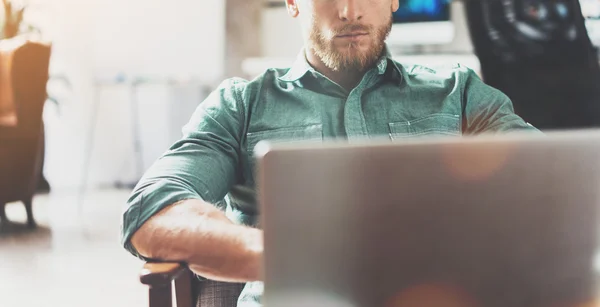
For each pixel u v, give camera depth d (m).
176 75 5.37
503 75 2.63
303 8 1.24
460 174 0.54
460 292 0.55
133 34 5.44
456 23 4.05
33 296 2.44
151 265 0.81
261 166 0.54
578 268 0.56
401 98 1.28
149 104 5.55
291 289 0.55
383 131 1.25
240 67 4.88
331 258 0.55
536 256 0.56
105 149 5.63
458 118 1.29
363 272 0.55
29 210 3.86
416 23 4.00
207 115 1.23
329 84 1.25
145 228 0.88
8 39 4.52
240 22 4.86
